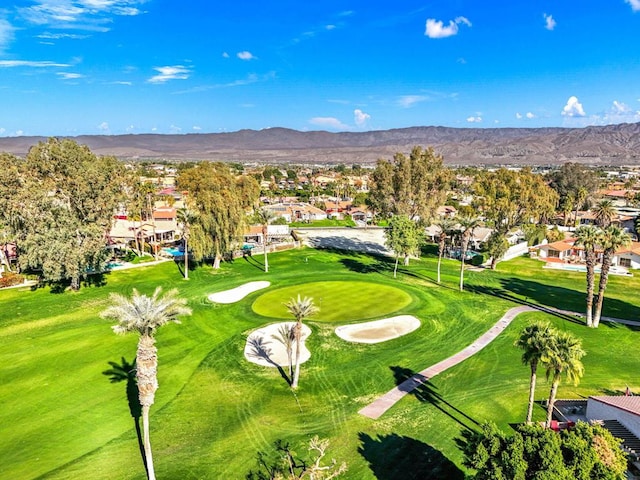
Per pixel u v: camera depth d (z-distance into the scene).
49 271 59.88
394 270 80.19
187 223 76.00
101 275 73.25
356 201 170.12
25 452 29.66
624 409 31.42
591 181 151.88
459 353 45.47
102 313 27.75
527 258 94.75
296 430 32.31
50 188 68.12
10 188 64.56
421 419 33.59
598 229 53.69
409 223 78.56
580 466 22.05
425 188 91.31
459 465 28.44
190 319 54.16
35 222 63.72
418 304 61.00
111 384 38.53
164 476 27.52
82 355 43.84
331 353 45.16
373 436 31.45
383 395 37.22
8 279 66.00
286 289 67.81
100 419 33.53
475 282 74.69
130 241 97.06
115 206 73.81
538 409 35.25
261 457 29.28
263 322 53.38
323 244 107.94
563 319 55.97
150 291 65.38
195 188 105.44
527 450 22.69
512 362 43.53
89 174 68.94
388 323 53.69
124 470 28.12
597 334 51.25
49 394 36.78
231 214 79.56
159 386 38.50
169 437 31.52
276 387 38.47
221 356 44.31
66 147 70.94
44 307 57.69
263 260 89.06
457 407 35.38
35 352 44.34
